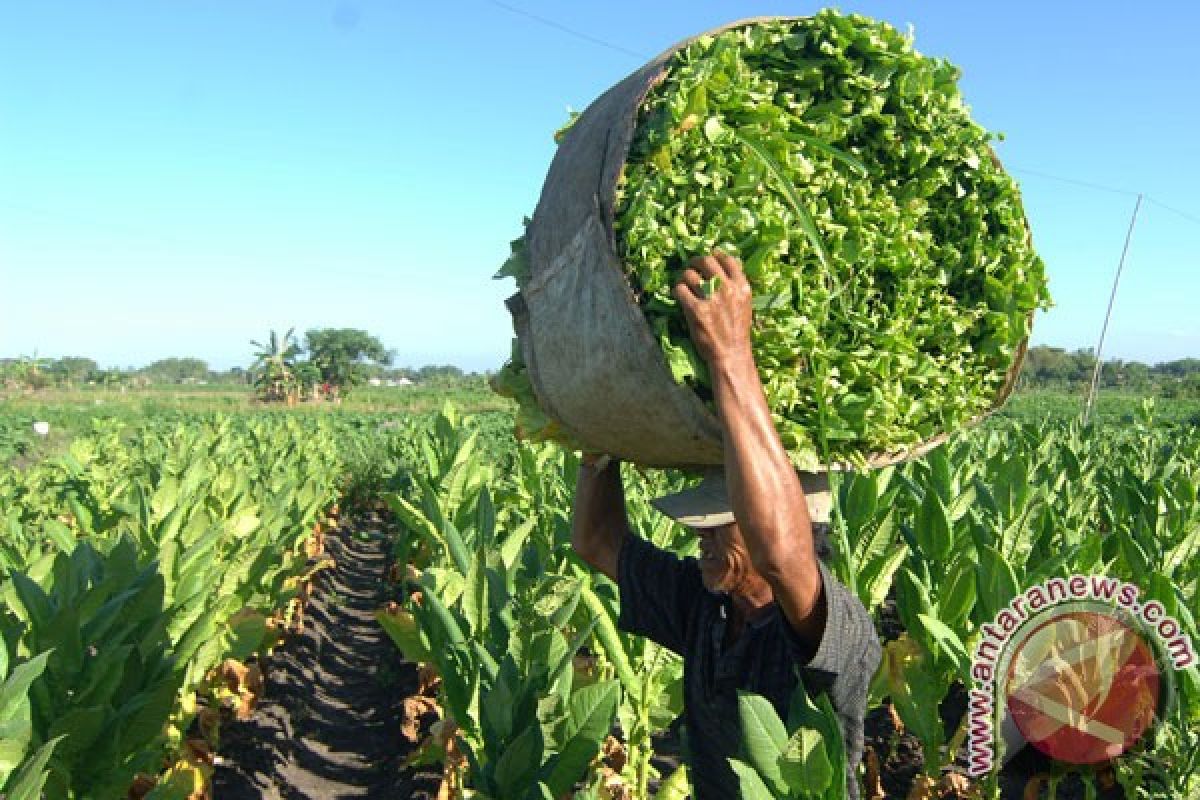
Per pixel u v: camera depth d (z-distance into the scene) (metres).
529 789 2.95
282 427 20.81
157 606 3.93
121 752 3.68
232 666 5.78
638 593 2.68
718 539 2.24
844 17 2.21
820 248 2.12
